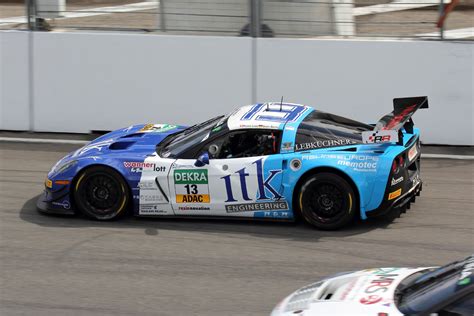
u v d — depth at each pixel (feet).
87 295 31.12
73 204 40.06
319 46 52.85
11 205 42.65
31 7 56.08
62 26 56.03
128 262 34.63
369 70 52.54
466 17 51.44
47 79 56.39
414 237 37.40
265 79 53.88
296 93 53.67
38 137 56.24
